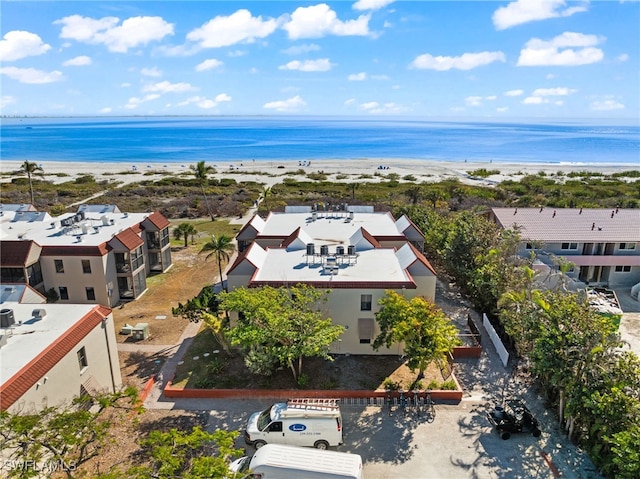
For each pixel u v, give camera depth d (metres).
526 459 23.48
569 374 23.39
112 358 28.66
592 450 22.69
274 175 142.12
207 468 16.36
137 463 22.95
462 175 147.12
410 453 23.94
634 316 40.44
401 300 29.06
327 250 37.16
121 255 43.81
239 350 32.88
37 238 43.47
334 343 33.25
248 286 33.06
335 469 20.08
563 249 46.72
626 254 46.78
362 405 27.94
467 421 26.50
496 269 36.06
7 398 19.41
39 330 25.14
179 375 31.03
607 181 126.62
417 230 44.84
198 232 71.25
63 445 18.98
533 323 27.73
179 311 34.91
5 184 120.12
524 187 109.44
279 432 24.06
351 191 109.69
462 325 38.03
